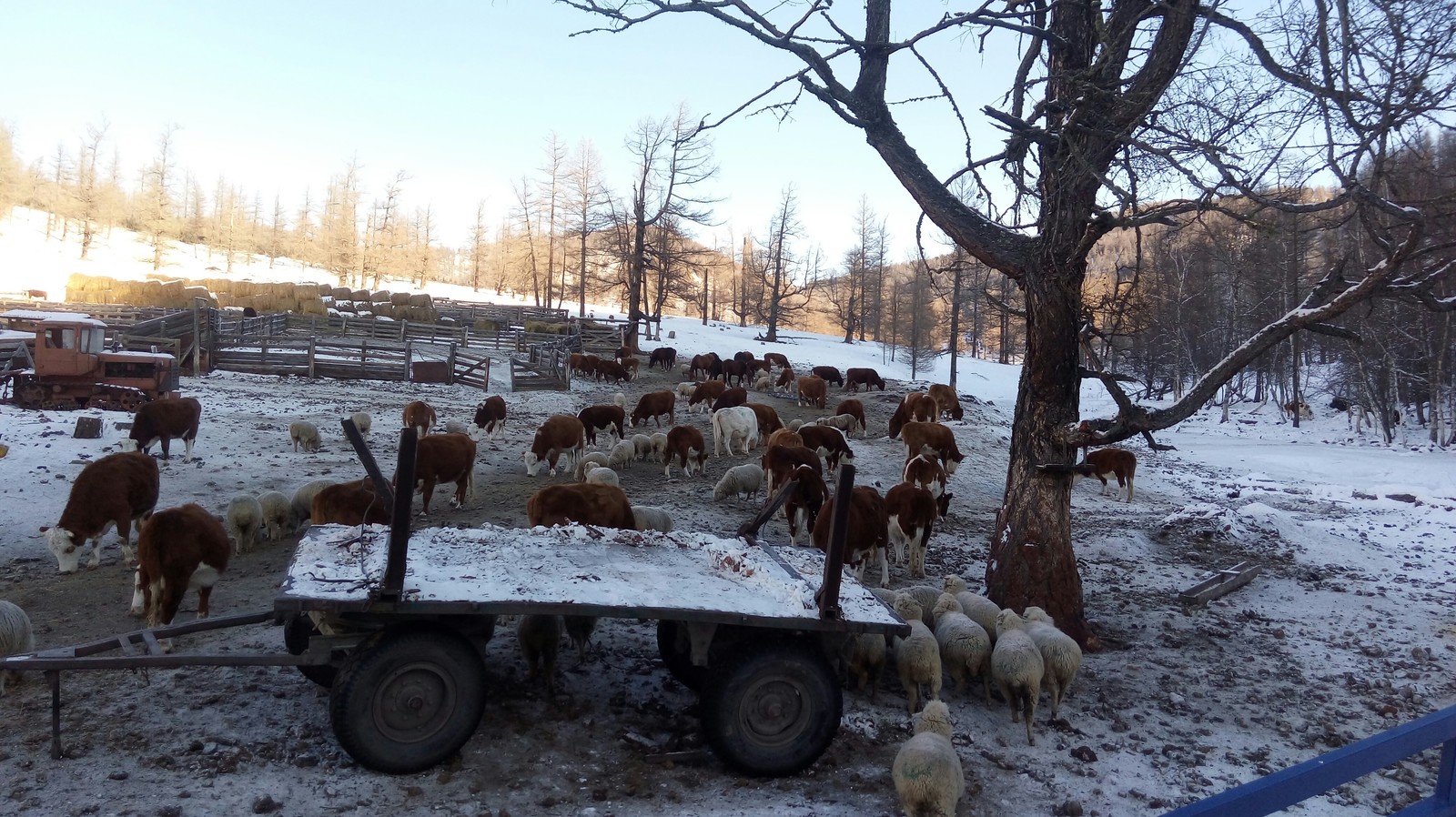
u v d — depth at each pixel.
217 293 44.56
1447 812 2.86
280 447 16.28
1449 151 7.35
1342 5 5.64
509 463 17.23
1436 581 13.40
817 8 7.94
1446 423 39.88
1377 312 31.89
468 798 5.08
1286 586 12.45
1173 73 7.46
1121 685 8.08
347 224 84.62
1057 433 8.98
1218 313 39.34
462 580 5.50
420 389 27.03
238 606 8.25
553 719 6.20
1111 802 5.73
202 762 5.19
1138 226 7.38
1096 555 13.60
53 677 5.07
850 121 8.90
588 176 56.38
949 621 7.30
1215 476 25.84
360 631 5.38
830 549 5.54
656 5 7.54
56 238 80.38
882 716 6.74
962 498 18.03
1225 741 6.98
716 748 5.50
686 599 5.56
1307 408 44.09
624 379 34.34
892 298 68.38
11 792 4.69
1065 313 8.86
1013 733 6.70
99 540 9.65
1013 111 8.29
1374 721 7.62
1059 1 7.71
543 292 92.88
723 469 17.98
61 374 17.94
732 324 76.06
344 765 5.30
